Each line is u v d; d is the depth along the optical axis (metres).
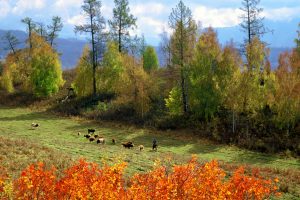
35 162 21.08
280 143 42.94
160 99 59.16
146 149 40.38
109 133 49.31
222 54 50.94
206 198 11.34
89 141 43.62
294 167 36.00
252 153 41.28
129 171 23.22
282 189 23.66
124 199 10.88
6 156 21.98
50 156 23.77
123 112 57.31
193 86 51.56
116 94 64.44
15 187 11.28
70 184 10.88
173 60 53.75
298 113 45.22
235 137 45.72
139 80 56.84
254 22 53.56
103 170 11.66
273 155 40.75
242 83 48.25
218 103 50.31
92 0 63.62
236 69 50.22
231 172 26.58
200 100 50.94
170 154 36.31
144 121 53.84
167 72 73.38
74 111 61.00
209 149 42.44
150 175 11.96
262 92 49.56
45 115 60.28
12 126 50.12
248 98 49.06
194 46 53.88
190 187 11.24
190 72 52.34
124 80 61.69
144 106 55.09
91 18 64.94
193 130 49.56
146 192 11.22
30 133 45.78
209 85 50.66
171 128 51.34
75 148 31.05
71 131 49.28
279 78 50.34
